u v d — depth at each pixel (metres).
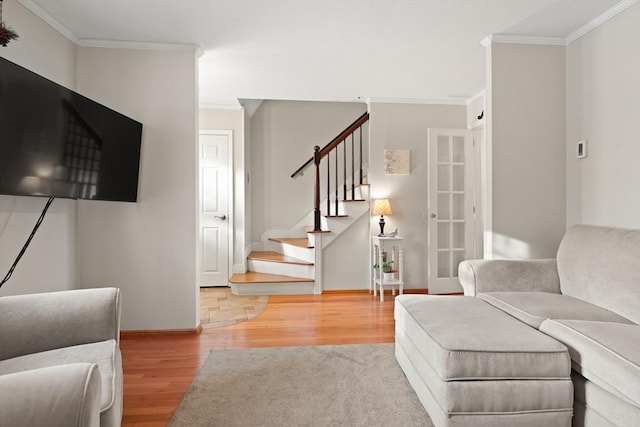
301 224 6.02
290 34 3.02
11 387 0.94
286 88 4.41
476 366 1.64
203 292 4.89
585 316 2.00
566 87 3.11
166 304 3.25
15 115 1.95
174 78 3.23
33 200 2.58
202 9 2.65
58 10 2.66
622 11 2.56
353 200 4.83
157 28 2.94
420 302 2.37
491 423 1.64
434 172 4.70
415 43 3.19
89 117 2.53
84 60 3.15
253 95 4.68
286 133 6.04
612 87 2.65
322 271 4.80
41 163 2.12
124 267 3.21
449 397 1.63
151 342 3.07
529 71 3.10
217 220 5.18
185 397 2.17
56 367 1.03
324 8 2.62
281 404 2.09
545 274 2.63
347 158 6.03
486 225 3.18
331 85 4.30
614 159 2.64
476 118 4.75
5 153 1.89
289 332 3.33
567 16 2.74
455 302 2.36
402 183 4.87
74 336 1.68
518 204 3.09
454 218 4.86
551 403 1.64
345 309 4.08
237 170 5.21
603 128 2.73
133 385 2.33
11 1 2.37
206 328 3.44
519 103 3.09
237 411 2.02
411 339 2.15
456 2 2.55
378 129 4.84
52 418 0.91
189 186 3.25
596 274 2.26
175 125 3.24
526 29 2.96
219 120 5.16
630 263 2.10
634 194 2.49
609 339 1.59
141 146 3.20
